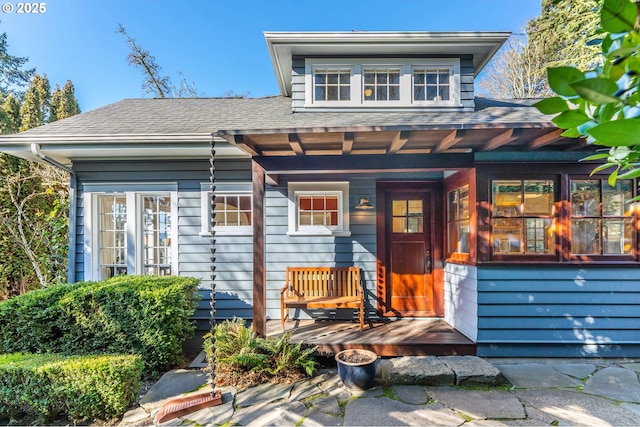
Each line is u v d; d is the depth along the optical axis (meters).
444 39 4.30
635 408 2.60
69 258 4.58
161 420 2.54
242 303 4.61
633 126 0.62
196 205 4.67
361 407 2.67
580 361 3.51
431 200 4.63
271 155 3.58
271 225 4.63
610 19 0.71
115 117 4.74
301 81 4.62
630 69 0.64
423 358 3.32
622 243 3.64
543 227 3.67
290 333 3.65
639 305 3.57
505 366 3.39
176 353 3.61
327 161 3.48
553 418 2.47
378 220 4.61
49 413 2.67
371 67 4.62
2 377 2.66
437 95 4.62
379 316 4.53
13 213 6.39
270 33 4.30
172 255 4.65
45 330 3.42
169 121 4.53
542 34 12.27
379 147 3.40
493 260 3.61
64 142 3.96
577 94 0.70
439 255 4.57
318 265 4.59
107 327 3.44
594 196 3.67
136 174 4.66
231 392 2.96
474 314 3.63
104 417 2.66
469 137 3.11
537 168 3.60
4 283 6.33
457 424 2.41
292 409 2.66
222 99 5.87
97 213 4.70
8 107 7.77
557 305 3.57
